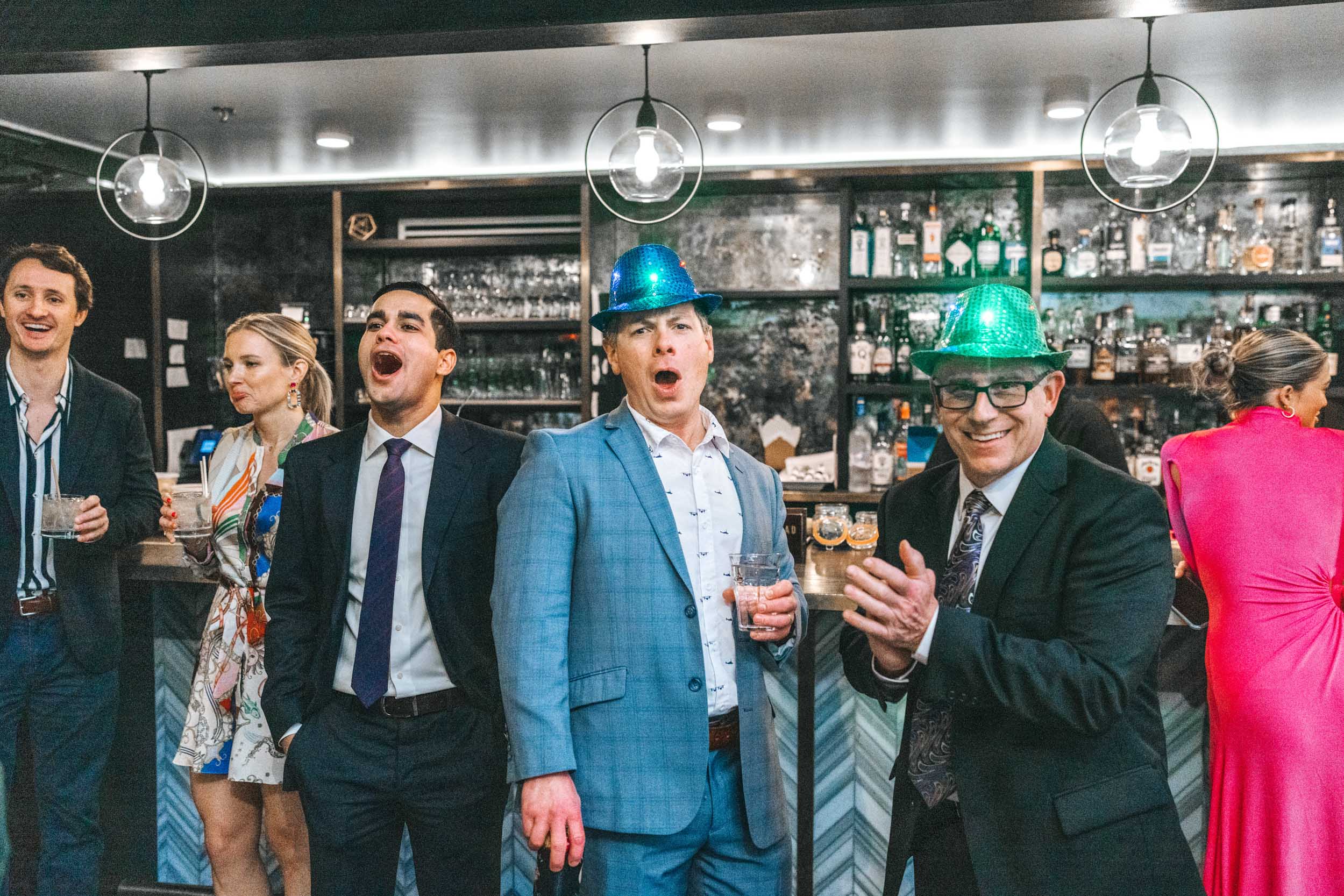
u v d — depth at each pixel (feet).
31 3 9.17
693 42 10.41
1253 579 6.73
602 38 8.91
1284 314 14.90
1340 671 6.53
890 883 5.24
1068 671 4.34
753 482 5.76
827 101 12.59
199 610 8.55
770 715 5.60
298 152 15.11
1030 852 4.61
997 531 4.86
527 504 5.24
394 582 6.04
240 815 7.19
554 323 16.20
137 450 8.43
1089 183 15.43
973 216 15.94
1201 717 7.59
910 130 14.06
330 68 11.19
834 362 16.69
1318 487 6.70
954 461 5.61
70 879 7.86
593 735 5.11
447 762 5.97
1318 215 14.98
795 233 16.62
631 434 5.42
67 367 8.10
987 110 13.00
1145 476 14.80
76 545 7.82
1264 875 6.66
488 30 8.75
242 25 9.00
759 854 5.40
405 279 17.56
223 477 7.52
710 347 5.58
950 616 4.53
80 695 7.91
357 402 16.72
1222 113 13.24
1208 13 9.57
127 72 10.34
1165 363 14.82
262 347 7.27
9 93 12.05
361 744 5.97
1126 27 10.05
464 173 16.60
